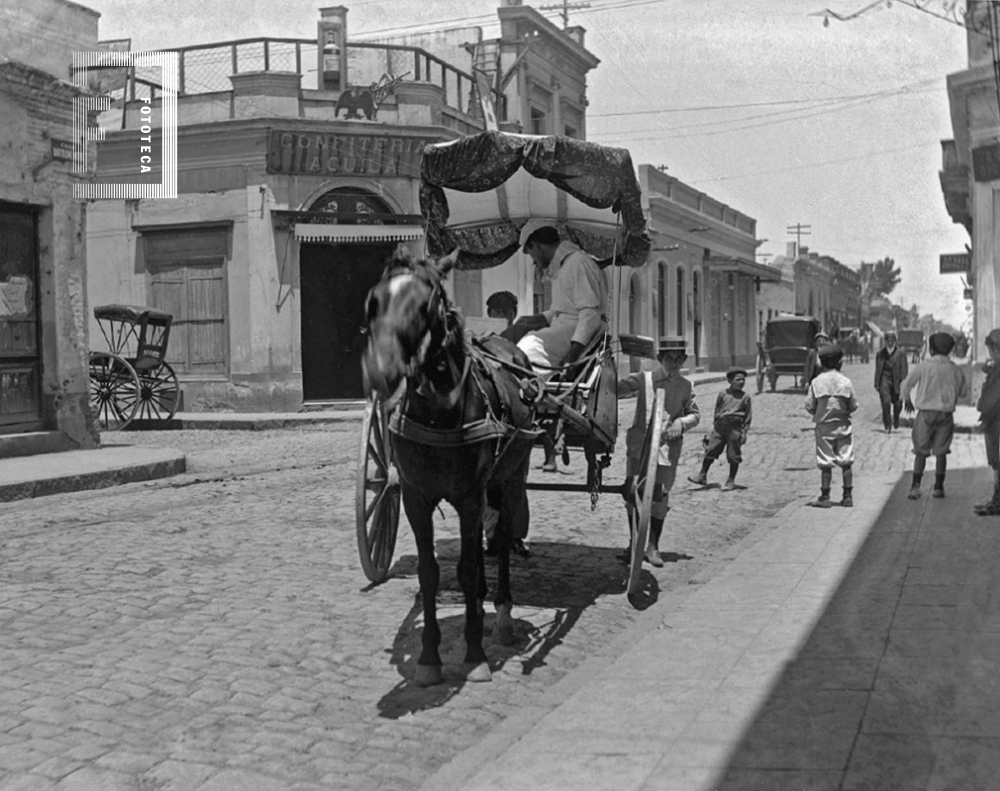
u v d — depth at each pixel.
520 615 6.30
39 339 13.42
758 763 3.58
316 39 22.31
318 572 7.29
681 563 7.78
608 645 5.64
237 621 6.04
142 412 19.61
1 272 12.81
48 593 6.64
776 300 47.91
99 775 3.91
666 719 4.19
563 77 29.78
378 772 3.98
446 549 8.06
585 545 8.36
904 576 4.27
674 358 7.84
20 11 12.83
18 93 12.65
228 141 21.36
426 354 4.48
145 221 22.16
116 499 10.61
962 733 3.23
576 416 5.96
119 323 22.48
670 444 7.65
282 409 21.39
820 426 9.27
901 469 10.30
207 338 22.02
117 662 5.27
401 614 6.24
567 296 6.41
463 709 4.69
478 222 7.66
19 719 4.48
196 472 12.73
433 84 22.44
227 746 4.21
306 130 21.08
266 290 21.33
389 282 4.30
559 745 4.01
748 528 9.26
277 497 10.68
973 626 3.56
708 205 39.31
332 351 22.05
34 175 13.09
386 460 6.54
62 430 13.45
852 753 3.41
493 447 5.03
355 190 21.97
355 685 4.99
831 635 4.62
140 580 7.00
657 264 33.06
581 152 6.29
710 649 5.09
